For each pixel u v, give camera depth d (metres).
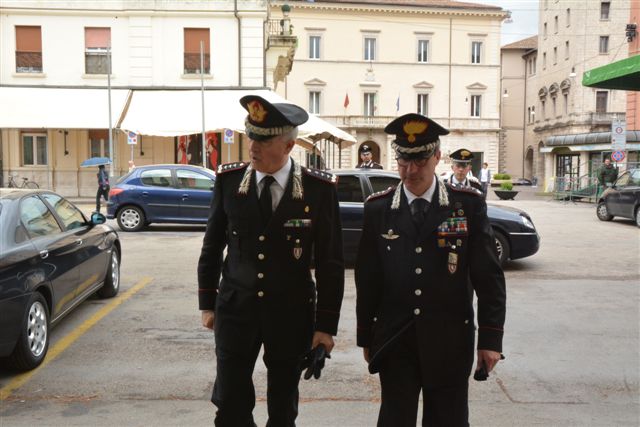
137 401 4.47
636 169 17.55
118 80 25.58
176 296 7.81
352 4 49.72
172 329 6.31
